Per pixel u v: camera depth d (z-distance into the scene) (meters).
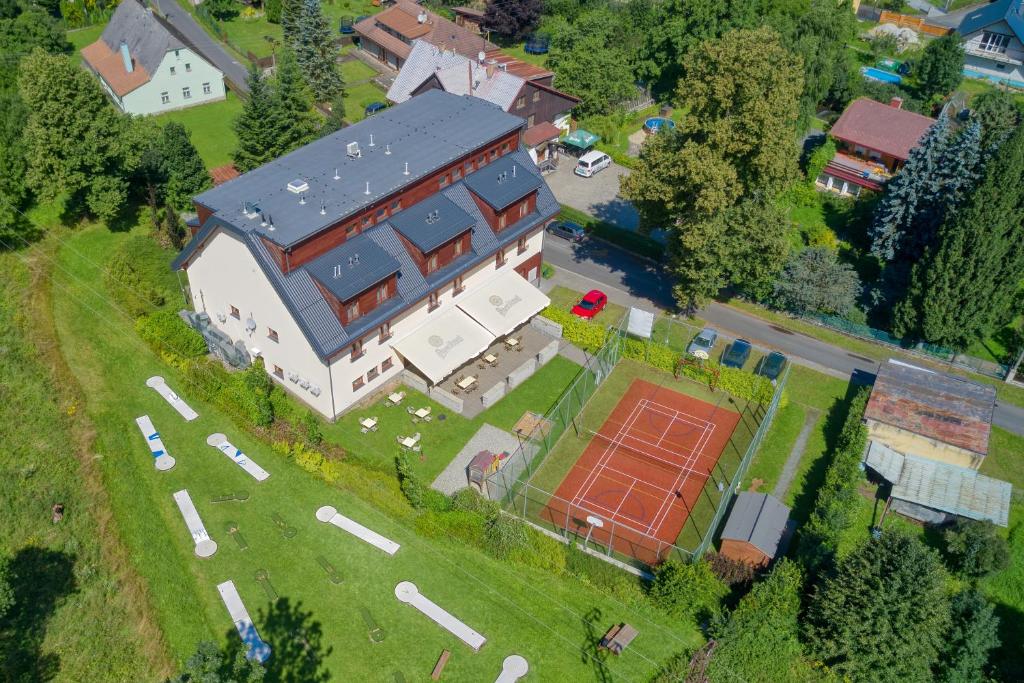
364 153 69.31
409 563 53.06
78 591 49.56
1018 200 66.69
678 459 63.44
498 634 49.47
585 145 104.75
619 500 59.66
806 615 48.78
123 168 76.44
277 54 126.00
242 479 57.78
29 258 75.06
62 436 59.12
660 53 120.69
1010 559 54.88
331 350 58.50
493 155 74.44
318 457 57.97
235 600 49.97
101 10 137.50
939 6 168.38
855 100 110.94
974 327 71.50
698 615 50.34
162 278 74.38
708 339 74.19
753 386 69.00
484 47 124.25
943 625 46.81
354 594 51.00
